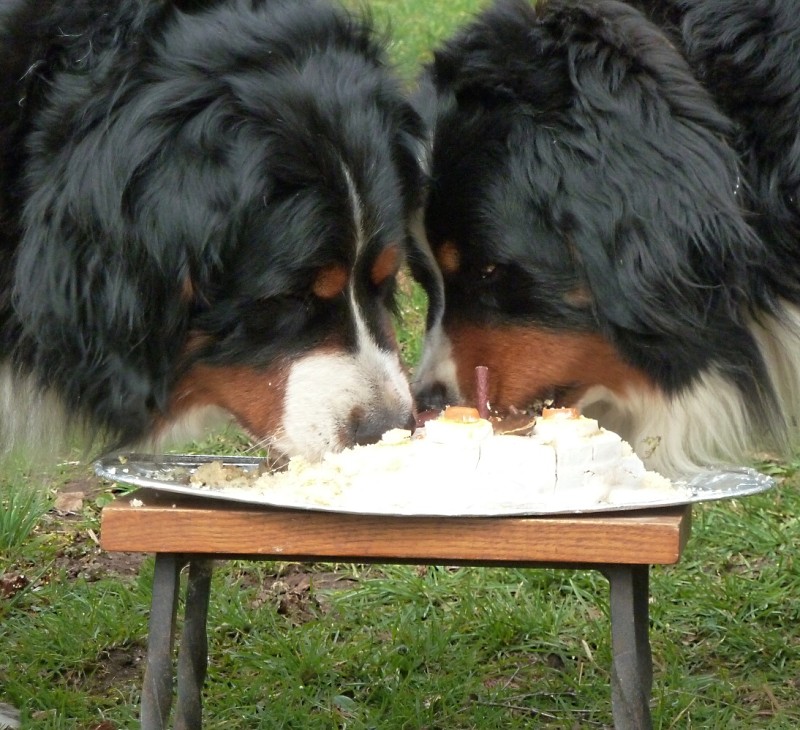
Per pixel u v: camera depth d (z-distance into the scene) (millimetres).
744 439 2133
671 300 2029
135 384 1954
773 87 2031
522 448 1786
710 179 2020
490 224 2066
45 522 2643
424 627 2293
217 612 2326
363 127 1972
